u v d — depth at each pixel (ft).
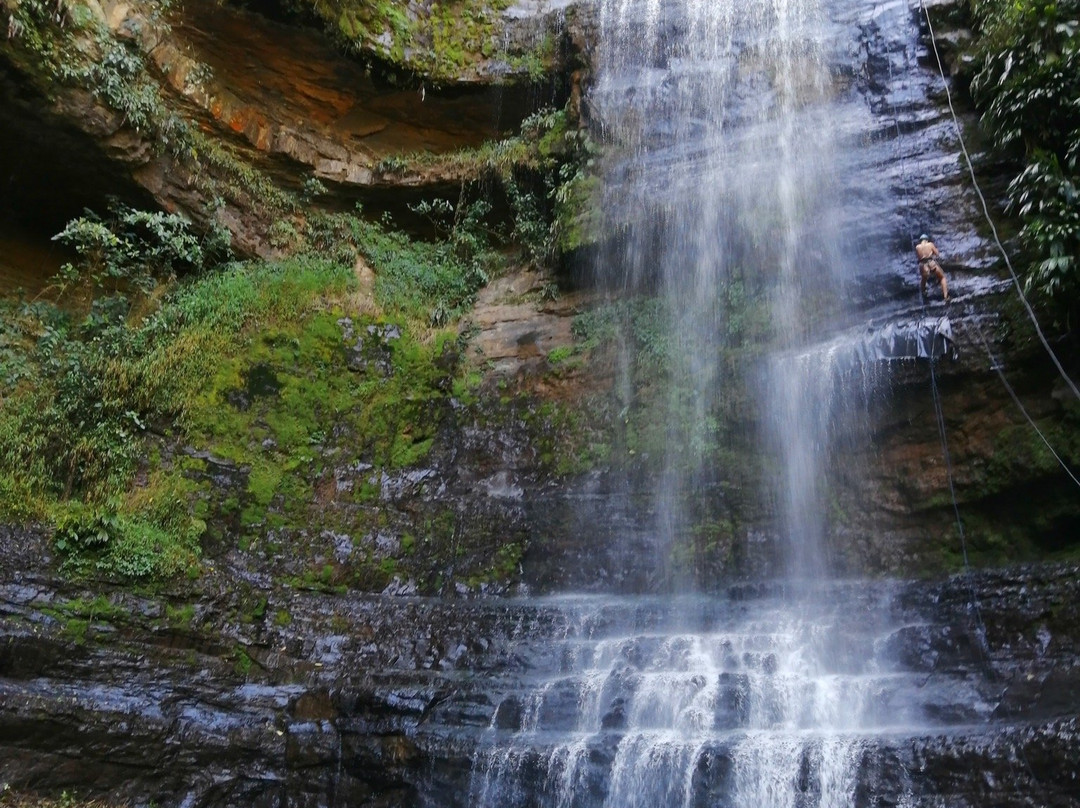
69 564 29.55
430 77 49.78
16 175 39.99
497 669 30.91
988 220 37.19
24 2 33.68
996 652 25.48
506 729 27.04
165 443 35.17
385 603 34.42
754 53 48.16
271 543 35.55
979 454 33.32
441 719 27.78
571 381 43.45
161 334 38.04
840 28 46.55
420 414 42.11
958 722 23.11
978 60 39.78
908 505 34.42
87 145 38.22
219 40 45.27
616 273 45.93
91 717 26.27
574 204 47.47
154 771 26.73
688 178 45.85
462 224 52.24
